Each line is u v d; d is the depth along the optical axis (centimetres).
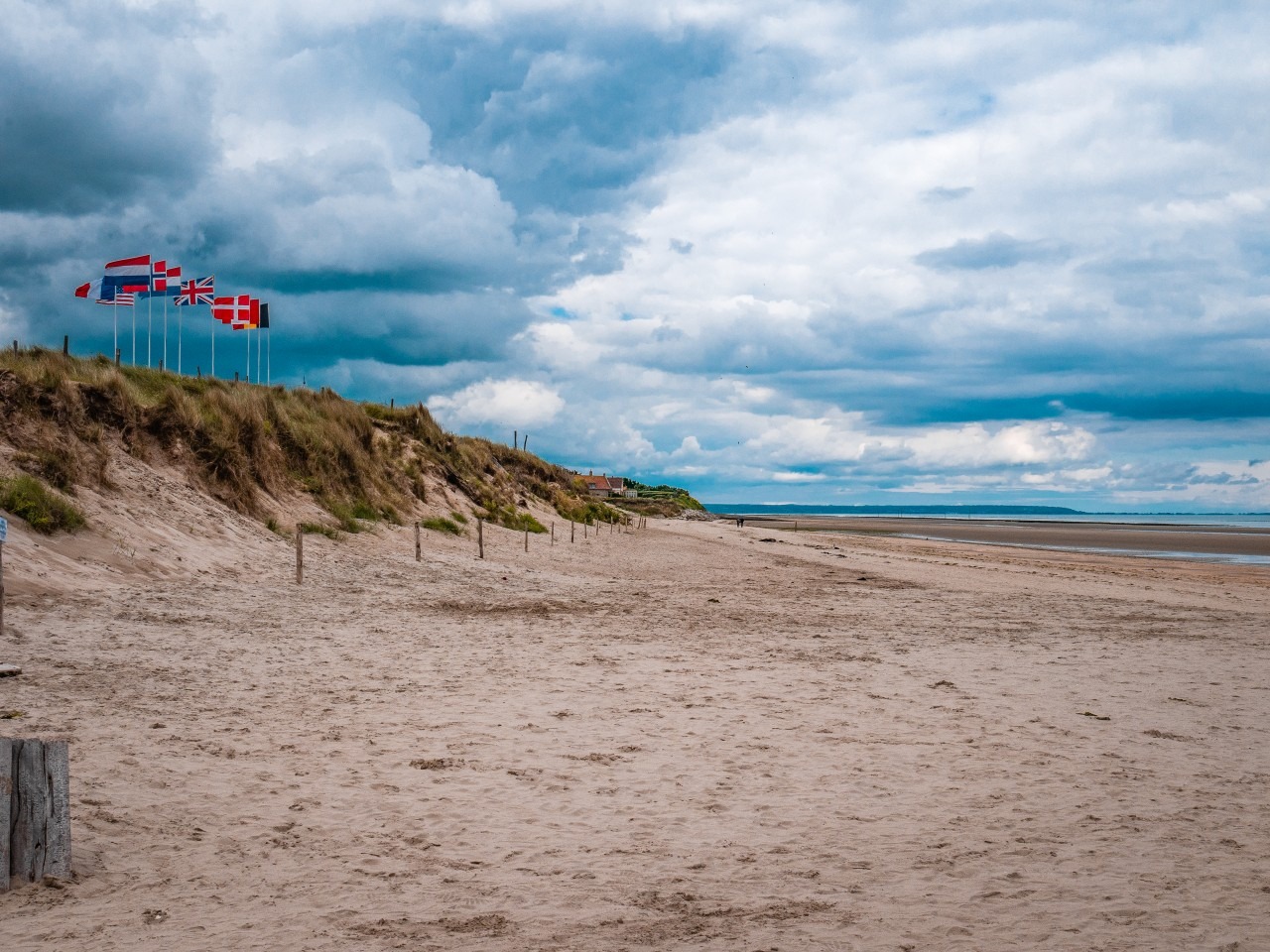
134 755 711
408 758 755
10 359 1888
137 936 441
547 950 440
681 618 1697
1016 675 1198
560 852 571
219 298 3259
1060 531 10725
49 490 1570
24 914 458
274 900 490
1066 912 491
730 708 967
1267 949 450
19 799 490
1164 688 1133
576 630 1495
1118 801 686
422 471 3475
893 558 3972
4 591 1162
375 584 1845
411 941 446
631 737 843
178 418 2145
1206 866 561
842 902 501
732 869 548
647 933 460
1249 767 789
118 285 2855
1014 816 649
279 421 2623
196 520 1878
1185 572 3722
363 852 562
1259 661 1356
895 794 695
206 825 591
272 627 1312
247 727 816
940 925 473
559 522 4662
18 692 850
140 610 1284
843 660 1283
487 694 995
